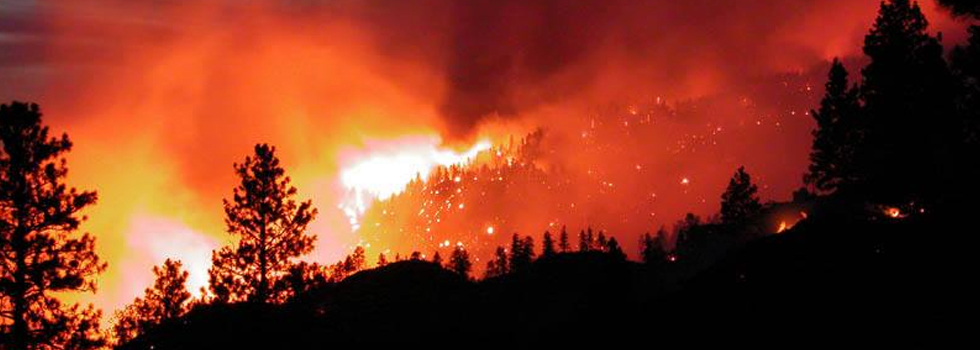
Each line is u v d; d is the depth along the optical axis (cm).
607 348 3375
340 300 4431
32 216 2245
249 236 3281
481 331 4275
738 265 3684
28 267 2220
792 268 3269
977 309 2186
